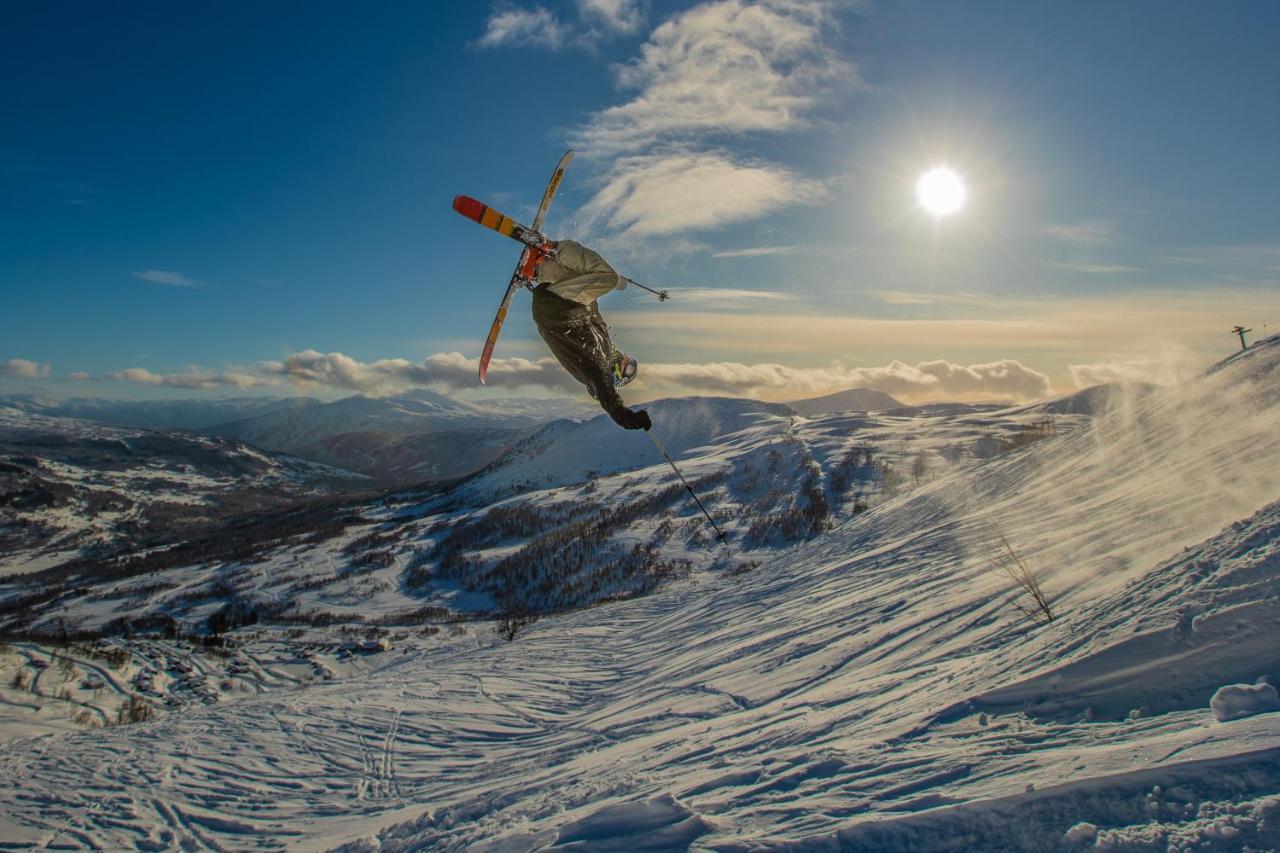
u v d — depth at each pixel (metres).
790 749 5.27
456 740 13.12
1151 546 7.79
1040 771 3.23
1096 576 7.61
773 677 10.21
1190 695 3.51
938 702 5.05
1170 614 4.22
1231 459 9.93
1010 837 2.82
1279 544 4.38
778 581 21.55
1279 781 2.59
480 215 4.78
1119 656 4.09
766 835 3.43
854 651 9.68
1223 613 3.95
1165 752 3.00
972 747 3.83
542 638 24.75
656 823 3.96
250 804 10.00
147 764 12.08
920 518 20.70
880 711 5.68
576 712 14.20
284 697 17.55
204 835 8.86
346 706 16.17
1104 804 2.80
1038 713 3.97
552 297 4.86
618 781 6.21
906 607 10.98
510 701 15.97
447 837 6.48
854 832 3.17
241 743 13.34
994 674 5.10
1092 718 3.69
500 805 7.24
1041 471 18.44
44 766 12.10
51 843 8.79
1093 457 16.41
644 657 18.31
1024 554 10.60
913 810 3.24
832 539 25.66
